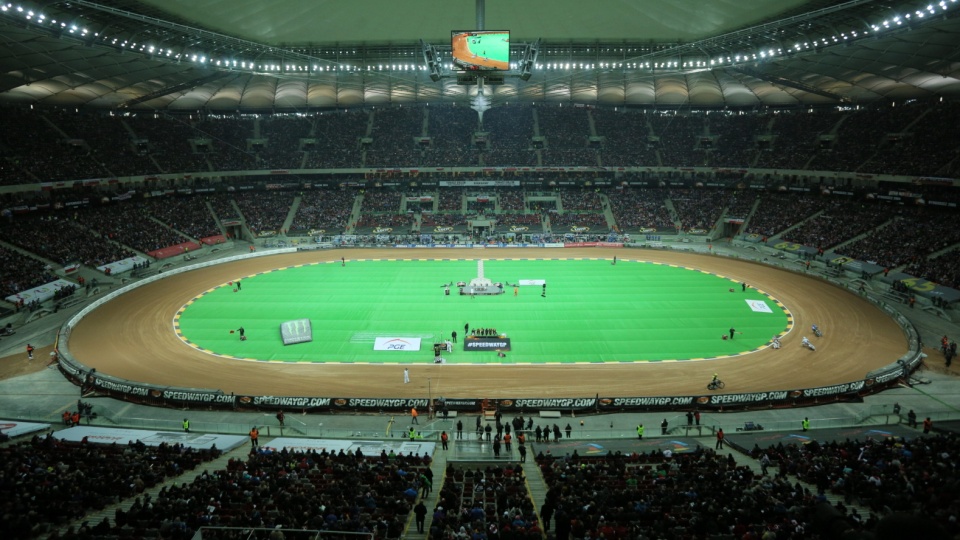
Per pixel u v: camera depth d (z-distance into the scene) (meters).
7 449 26.97
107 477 24.16
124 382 42.12
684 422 38.53
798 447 30.95
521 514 20.12
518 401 40.25
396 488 23.92
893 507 19.39
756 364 47.38
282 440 34.06
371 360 48.78
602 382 44.47
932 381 43.78
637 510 20.55
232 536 17.06
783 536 17.61
